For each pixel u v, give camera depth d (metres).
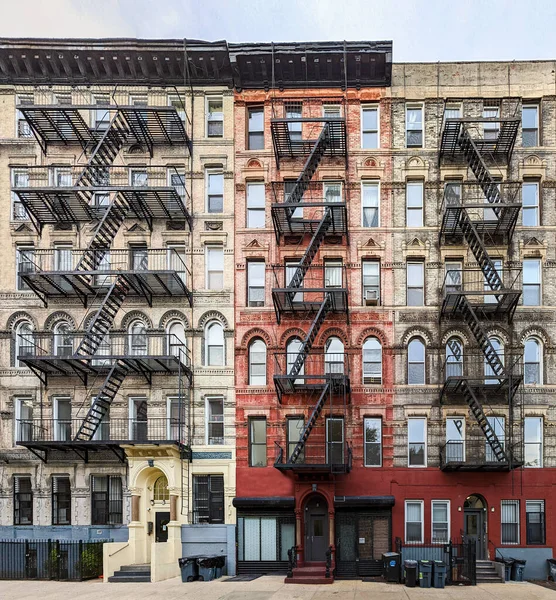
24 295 32.25
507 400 30.56
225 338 31.67
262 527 30.19
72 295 32.00
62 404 31.97
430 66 32.81
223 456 30.73
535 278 31.81
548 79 32.50
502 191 31.95
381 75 32.62
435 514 30.12
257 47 32.06
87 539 29.91
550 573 28.78
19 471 31.11
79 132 32.31
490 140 31.33
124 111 30.66
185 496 30.27
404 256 31.88
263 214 32.78
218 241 32.31
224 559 29.22
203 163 32.81
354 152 32.53
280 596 23.09
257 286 32.34
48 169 32.94
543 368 31.03
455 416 30.77
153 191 29.80
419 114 33.00
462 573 27.20
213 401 31.61
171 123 31.62
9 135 33.22
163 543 28.05
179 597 22.84
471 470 29.89
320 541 29.97
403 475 30.27
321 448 30.59
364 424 31.08
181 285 30.56
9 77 33.22
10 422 31.45
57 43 32.16
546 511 29.78
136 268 32.53
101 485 30.95
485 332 30.47
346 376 28.59
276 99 33.03
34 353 31.88
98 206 31.86
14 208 33.00
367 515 29.95
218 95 33.34
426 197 32.22
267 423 31.06
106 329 31.11
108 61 32.59
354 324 31.50
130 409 31.61
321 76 32.84
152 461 29.38
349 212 32.28
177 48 32.06
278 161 32.59
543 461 30.36
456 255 31.78
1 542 28.64
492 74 32.66
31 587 25.53
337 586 25.81
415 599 22.61
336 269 32.16
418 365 31.44
